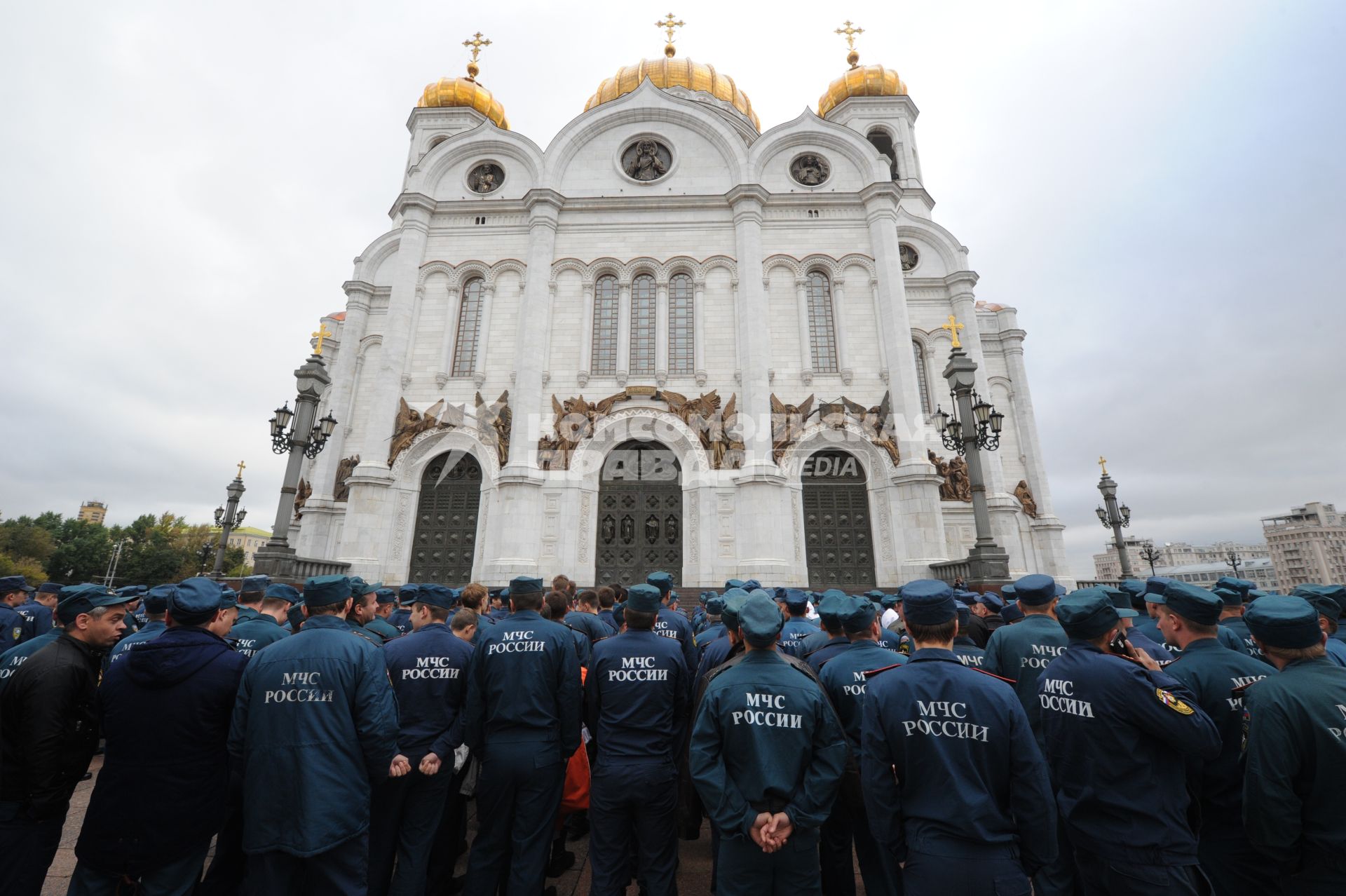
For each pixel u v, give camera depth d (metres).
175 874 4.14
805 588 22.59
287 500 17.81
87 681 4.54
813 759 3.88
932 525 22.48
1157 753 3.75
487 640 5.46
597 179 27.75
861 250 26.39
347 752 4.36
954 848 3.39
